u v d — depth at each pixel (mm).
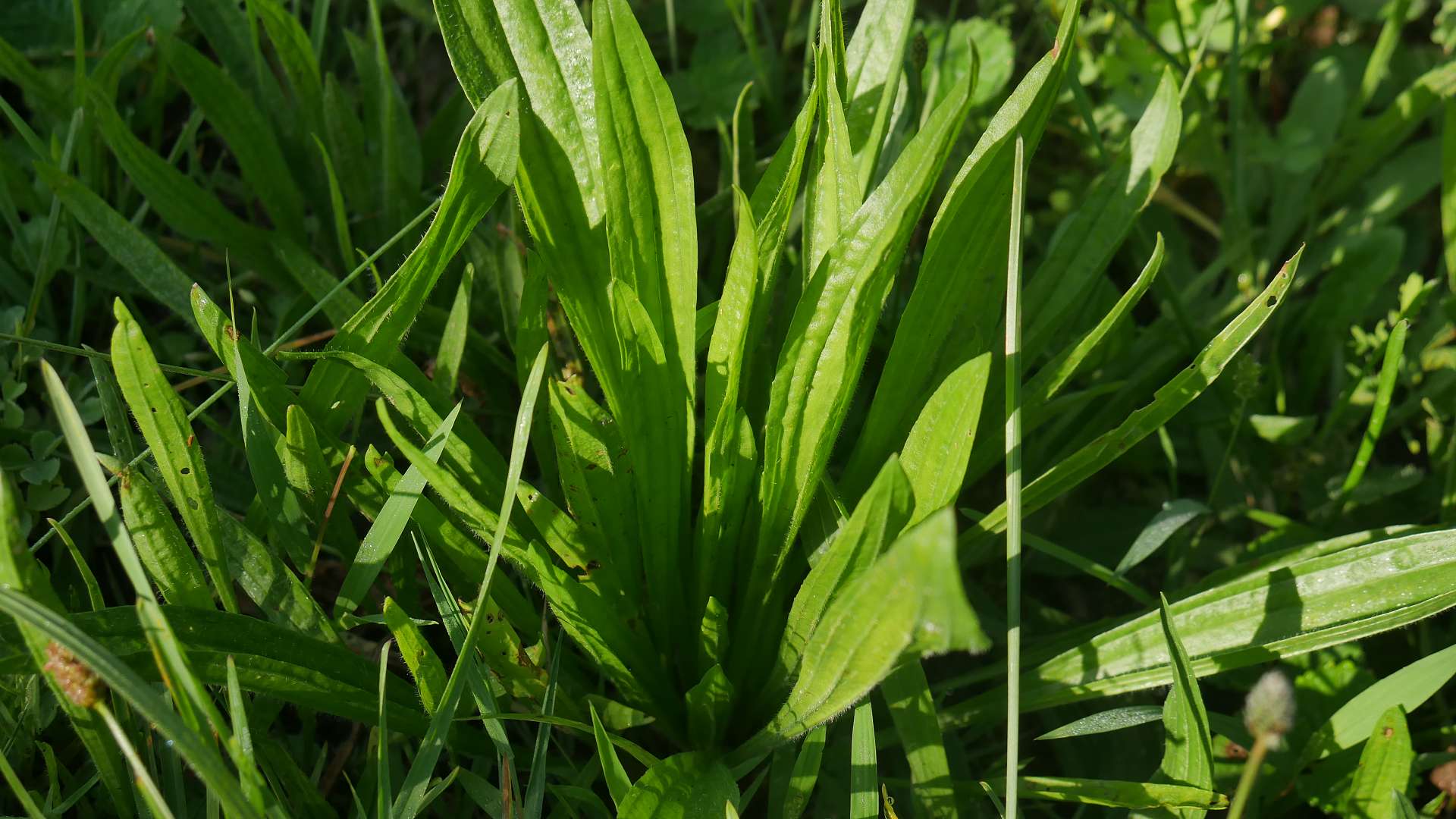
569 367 555
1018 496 425
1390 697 476
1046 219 690
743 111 577
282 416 469
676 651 512
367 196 607
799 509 463
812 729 451
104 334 599
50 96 577
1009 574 425
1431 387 607
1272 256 687
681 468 478
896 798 513
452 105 638
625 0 420
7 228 610
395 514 444
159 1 626
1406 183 682
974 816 508
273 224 618
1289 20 715
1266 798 510
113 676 367
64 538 443
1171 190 719
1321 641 450
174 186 552
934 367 518
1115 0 641
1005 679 561
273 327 604
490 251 582
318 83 586
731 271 432
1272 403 648
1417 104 658
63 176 500
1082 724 466
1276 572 461
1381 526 603
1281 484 617
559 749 515
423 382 489
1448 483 572
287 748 511
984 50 674
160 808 385
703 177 678
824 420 448
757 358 520
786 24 727
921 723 455
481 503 458
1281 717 359
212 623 423
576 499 453
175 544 434
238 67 609
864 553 405
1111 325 468
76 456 382
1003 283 514
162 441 422
